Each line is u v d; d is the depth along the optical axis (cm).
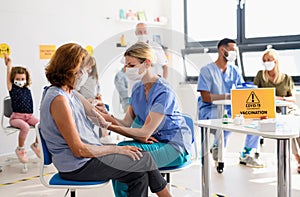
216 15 576
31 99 393
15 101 383
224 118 232
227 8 563
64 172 186
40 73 443
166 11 595
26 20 427
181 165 196
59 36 460
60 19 460
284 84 412
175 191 298
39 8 439
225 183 315
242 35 551
